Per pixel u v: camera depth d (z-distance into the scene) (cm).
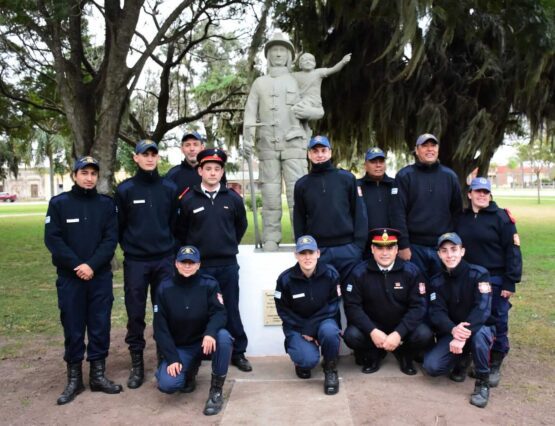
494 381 400
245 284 473
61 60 970
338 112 1093
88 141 1027
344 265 438
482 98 1077
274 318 473
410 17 733
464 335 371
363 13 913
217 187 434
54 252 377
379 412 349
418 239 439
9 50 1149
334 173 439
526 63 933
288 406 360
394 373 422
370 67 1017
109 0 968
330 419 338
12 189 6188
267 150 512
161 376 368
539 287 783
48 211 385
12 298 767
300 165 511
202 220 423
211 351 361
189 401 378
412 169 439
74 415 358
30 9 859
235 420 341
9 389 412
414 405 360
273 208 513
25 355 503
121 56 896
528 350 495
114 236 398
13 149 2302
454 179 438
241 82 1412
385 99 1032
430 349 410
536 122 1086
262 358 467
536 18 830
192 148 484
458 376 405
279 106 510
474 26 943
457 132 1058
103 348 398
